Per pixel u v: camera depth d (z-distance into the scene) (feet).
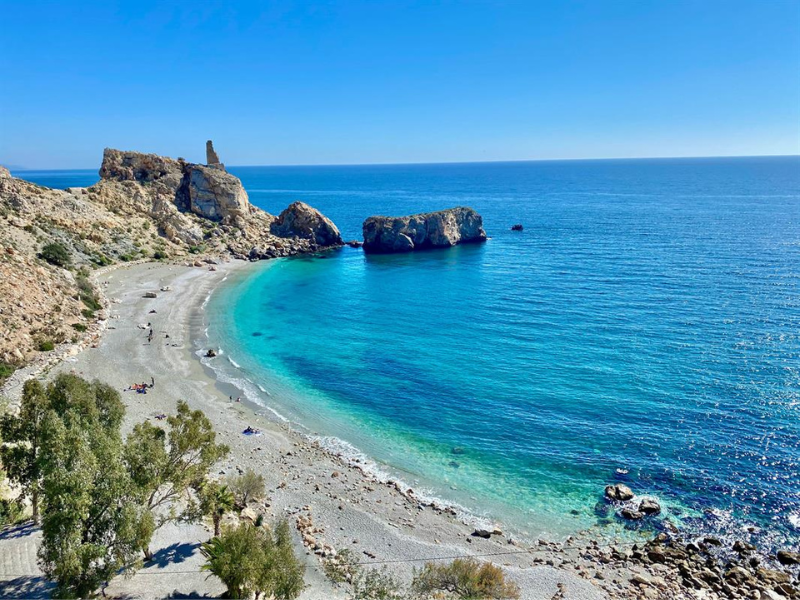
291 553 83.97
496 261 409.49
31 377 168.45
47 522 71.51
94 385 119.85
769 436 150.82
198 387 187.11
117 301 277.23
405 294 320.09
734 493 129.59
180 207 456.45
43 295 221.05
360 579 96.37
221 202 465.06
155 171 467.11
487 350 222.07
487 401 177.47
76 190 400.88
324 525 116.67
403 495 131.13
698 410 165.78
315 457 146.41
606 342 225.35
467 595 89.15
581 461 144.15
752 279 317.42
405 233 470.80
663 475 136.98
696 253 398.62
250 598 85.92
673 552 111.86
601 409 168.86
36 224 317.63
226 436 153.58
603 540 116.57
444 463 144.97
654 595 99.45
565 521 122.72
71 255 309.83
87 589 72.95
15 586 82.89
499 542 115.03
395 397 183.11
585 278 339.57
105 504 75.66
